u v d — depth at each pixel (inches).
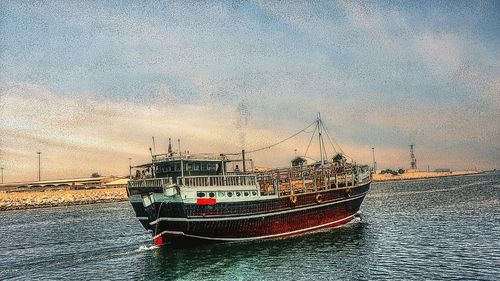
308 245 2071.9
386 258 1784.0
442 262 1683.1
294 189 2460.6
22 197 7608.3
